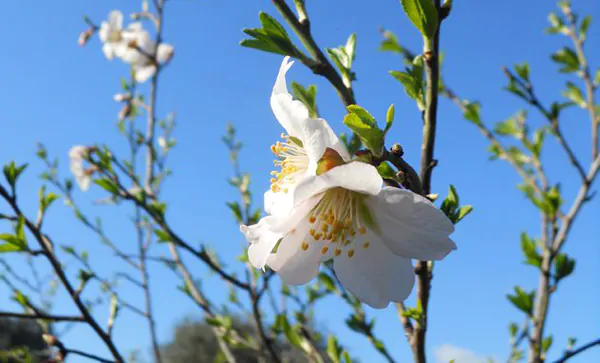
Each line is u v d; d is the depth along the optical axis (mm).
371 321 184
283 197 118
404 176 110
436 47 112
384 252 122
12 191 181
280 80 113
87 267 200
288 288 257
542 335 188
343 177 105
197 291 259
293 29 122
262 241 114
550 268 196
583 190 213
